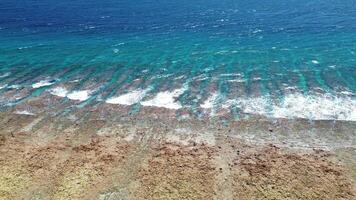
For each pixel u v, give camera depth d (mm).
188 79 50250
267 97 44062
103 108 42219
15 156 33125
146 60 59031
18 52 64875
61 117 40344
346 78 49719
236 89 46438
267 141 35438
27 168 31391
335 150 33938
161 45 67938
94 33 78250
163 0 123938
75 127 38250
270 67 54500
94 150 34094
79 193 28609
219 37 73000
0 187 29078
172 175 30422
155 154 33375
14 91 47312
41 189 29031
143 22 87938
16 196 28266
